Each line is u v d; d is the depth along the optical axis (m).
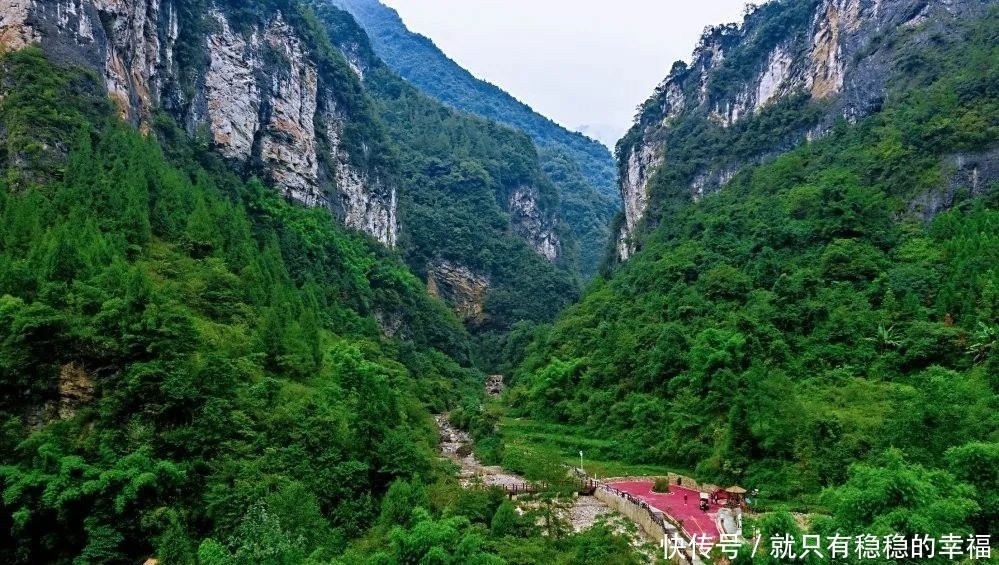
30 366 37.56
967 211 69.06
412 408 72.75
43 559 33.34
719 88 144.00
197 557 31.45
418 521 30.62
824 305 61.12
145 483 33.59
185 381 38.81
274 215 103.50
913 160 77.62
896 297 59.69
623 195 173.62
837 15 119.81
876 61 105.31
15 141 65.44
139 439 36.62
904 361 51.94
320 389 54.50
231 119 111.00
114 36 84.88
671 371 64.12
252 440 39.97
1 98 69.00
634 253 133.62
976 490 27.72
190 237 66.69
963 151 73.62
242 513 34.00
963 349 49.81
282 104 123.31
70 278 45.28
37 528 33.34
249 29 120.81
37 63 71.06
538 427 73.12
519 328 144.25
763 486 44.09
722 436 50.69
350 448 42.47
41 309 38.06
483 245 170.62
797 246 73.81
